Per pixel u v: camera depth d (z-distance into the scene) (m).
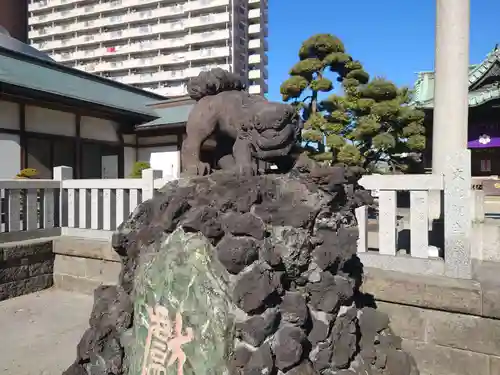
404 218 7.09
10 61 12.52
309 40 13.69
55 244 6.17
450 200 3.50
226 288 2.19
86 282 5.94
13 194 5.93
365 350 2.57
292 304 2.17
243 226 2.22
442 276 3.52
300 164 2.60
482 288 3.18
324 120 13.20
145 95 17.17
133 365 2.63
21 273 5.81
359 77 13.73
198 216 2.35
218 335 2.18
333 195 2.33
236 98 2.94
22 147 11.57
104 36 54.34
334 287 2.30
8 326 4.72
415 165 14.31
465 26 6.91
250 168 2.69
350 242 2.40
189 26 50.53
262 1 54.09
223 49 49.16
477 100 16.12
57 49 56.84
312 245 2.33
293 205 2.35
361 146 13.98
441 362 3.34
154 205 2.89
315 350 2.25
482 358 3.19
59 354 4.00
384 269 3.75
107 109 12.84
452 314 3.30
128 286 2.92
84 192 6.29
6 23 42.53
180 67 52.53
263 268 2.12
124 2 53.22
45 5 56.47
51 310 5.26
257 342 2.05
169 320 2.46
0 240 5.74
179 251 2.47
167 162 14.97
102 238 6.05
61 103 11.77
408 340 3.47
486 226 4.21
